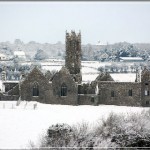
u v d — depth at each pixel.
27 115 128.25
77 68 199.62
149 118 81.75
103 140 68.12
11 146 75.06
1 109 149.88
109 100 185.62
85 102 183.50
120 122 75.50
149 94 184.25
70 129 70.62
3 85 197.62
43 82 183.75
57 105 178.00
